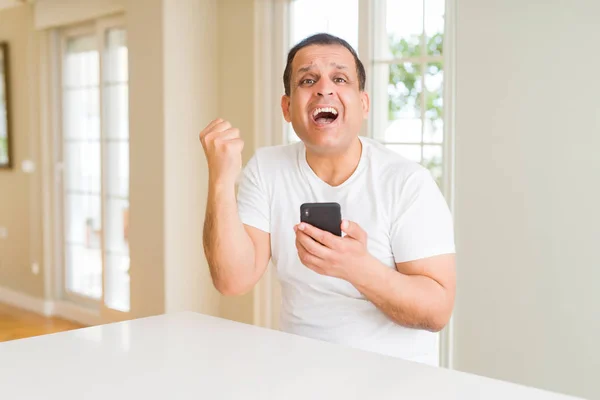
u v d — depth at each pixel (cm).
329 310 149
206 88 376
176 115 364
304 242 130
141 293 379
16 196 504
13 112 501
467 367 280
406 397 94
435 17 292
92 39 445
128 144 394
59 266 482
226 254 147
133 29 375
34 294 494
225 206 147
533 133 258
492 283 271
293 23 347
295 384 99
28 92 486
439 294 140
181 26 363
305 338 124
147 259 374
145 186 373
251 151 361
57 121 475
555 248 255
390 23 308
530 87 258
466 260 279
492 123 268
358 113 150
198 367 107
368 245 149
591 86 244
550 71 253
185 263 373
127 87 405
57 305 479
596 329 246
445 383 99
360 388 97
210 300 384
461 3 275
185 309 372
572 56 247
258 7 353
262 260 158
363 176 153
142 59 371
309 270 151
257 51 354
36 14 466
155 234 369
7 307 505
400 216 147
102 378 102
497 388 97
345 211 153
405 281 136
